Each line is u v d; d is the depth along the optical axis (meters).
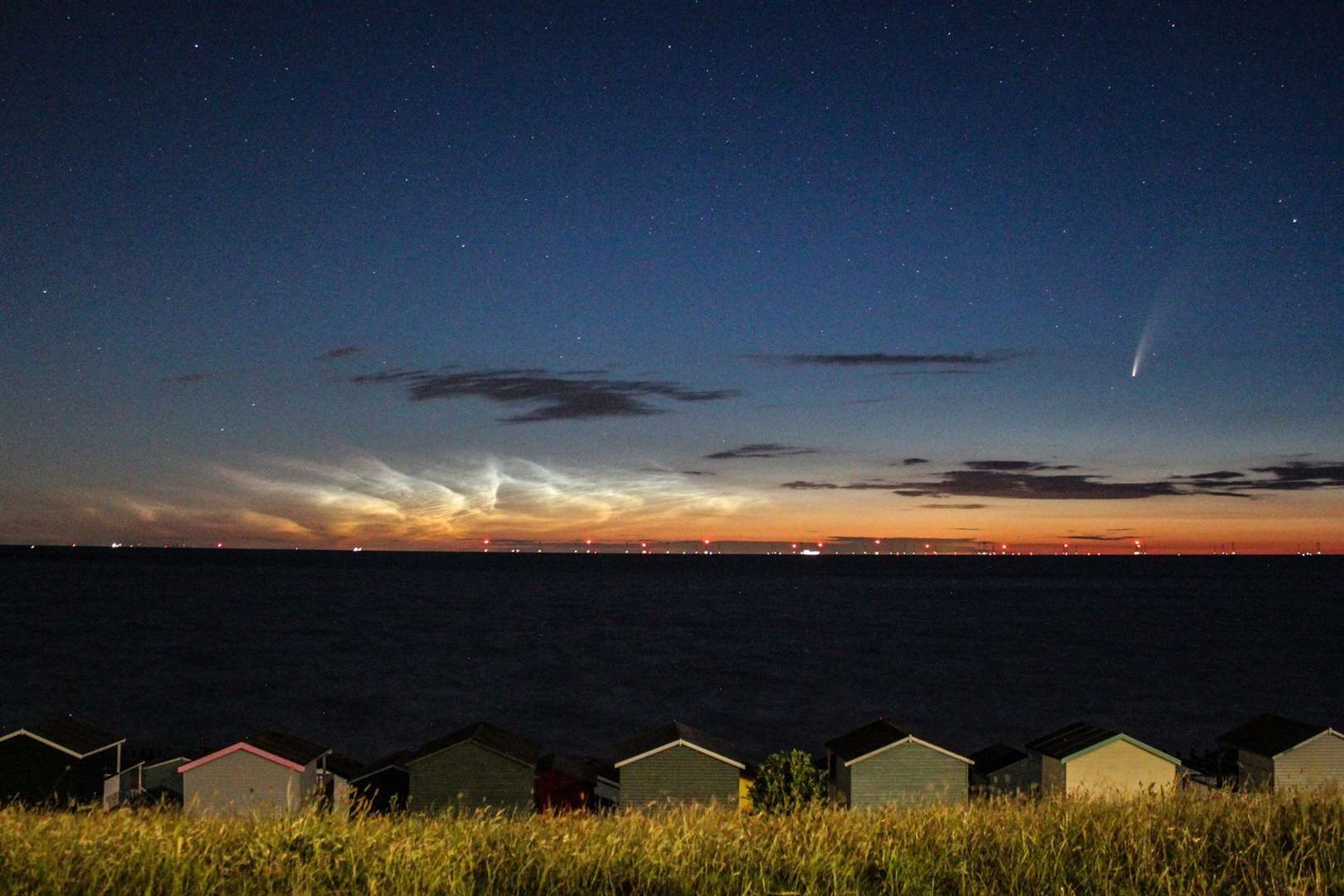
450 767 29.03
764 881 8.64
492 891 8.70
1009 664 96.19
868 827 10.68
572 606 174.75
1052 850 9.41
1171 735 59.69
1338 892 8.36
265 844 9.33
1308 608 180.38
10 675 80.25
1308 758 30.08
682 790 29.78
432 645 107.44
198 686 76.12
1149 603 195.62
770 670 89.94
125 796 30.56
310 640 109.69
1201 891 8.38
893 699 74.19
